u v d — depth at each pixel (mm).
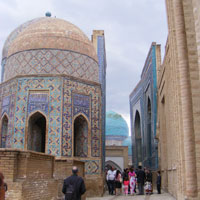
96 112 12617
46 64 12516
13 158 5691
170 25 7629
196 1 5387
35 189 6059
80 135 12414
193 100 6457
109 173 12789
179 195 7238
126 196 11594
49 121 11438
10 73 13227
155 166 16266
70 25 14125
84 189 5113
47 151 11172
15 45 13484
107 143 32938
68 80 11984
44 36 13000
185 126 6395
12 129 11578
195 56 6598
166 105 12641
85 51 13492
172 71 7902
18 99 11805
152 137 17422
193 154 6273
